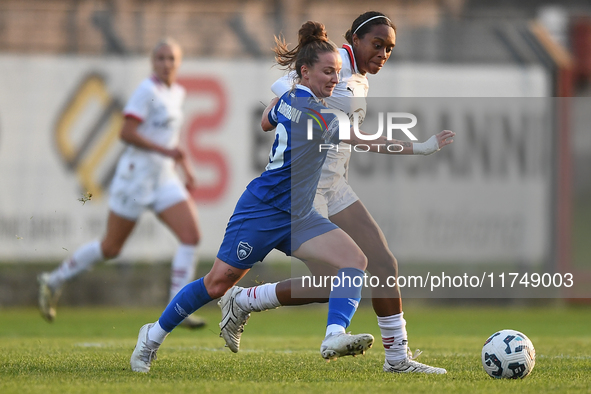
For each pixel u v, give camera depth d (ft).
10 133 113.91
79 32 117.70
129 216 85.66
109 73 116.67
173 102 86.63
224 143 116.88
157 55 85.71
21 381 40.06
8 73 114.42
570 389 37.93
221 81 117.50
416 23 123.44
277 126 43.01
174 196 85.76
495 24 123.95
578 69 136.05
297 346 65.87
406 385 39.04
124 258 116.06
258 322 107.14
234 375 43.47
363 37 46.65
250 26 122.83
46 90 115.03
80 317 108.37
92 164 115.34
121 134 84.17
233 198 116.67
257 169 117.50
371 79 118.42
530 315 118.21
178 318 43.78
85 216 115.14
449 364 50.85
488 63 121.60
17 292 117.39
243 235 42.37
